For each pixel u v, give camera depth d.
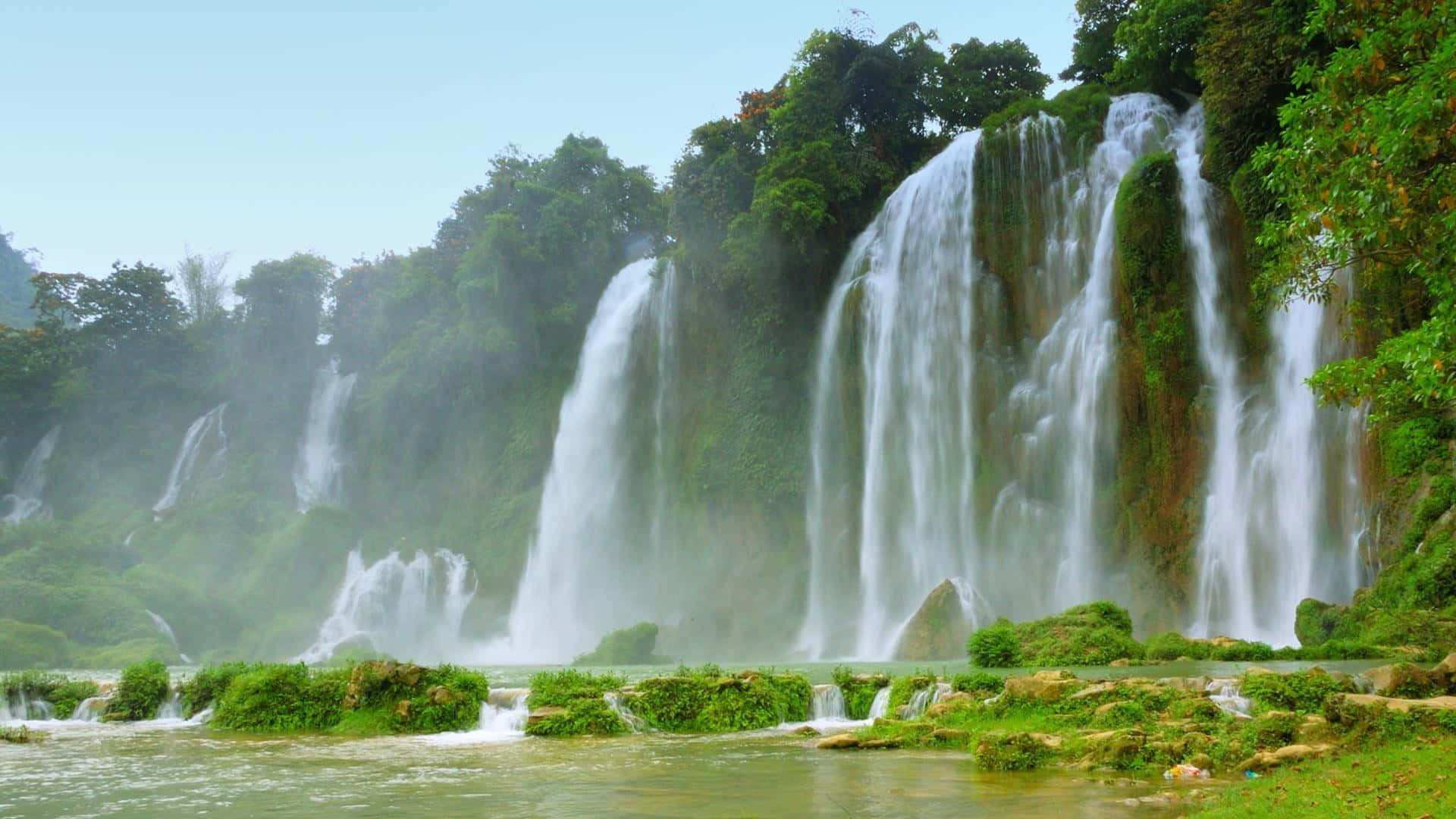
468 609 54.91
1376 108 13.27
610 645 39.47
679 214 51.53
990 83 53.78
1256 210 33.62
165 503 67.94
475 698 18.89
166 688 22.47
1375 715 11.82
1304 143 14.68
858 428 45.19
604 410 55.12
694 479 49.28
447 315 63.75
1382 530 28.86
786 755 14.41
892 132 52.19
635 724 18.02
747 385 48.75
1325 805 8.59
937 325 43.34
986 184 43.44
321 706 19.52
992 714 15.66
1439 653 21.70
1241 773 11.67
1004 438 40.59
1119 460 36.84
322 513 59.62
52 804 11.23
